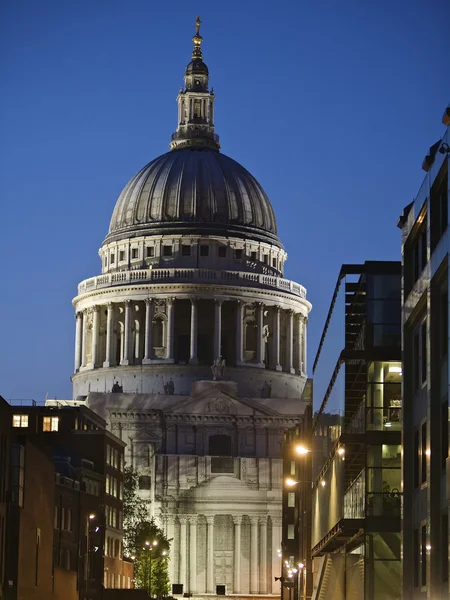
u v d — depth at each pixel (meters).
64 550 147.62
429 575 65.69
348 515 89.56
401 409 80.19
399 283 85.06
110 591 164.38
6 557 104.12
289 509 194.75
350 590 95.94
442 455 65.56
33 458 112.75
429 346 66.62
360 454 85.56
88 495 160.00
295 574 167.50
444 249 62.66
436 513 65.69
